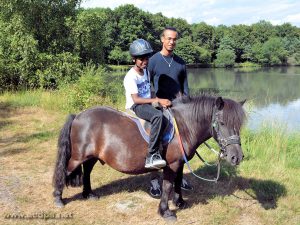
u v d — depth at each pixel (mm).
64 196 5355
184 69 5207
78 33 17172
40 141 8492
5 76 15898
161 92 5137
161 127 4340
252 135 8969
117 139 4586
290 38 90938
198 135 4473
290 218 4832
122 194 5469
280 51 82938
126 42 64688
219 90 30828
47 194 5453
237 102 4246
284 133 9242
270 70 65188
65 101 12742
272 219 4781
